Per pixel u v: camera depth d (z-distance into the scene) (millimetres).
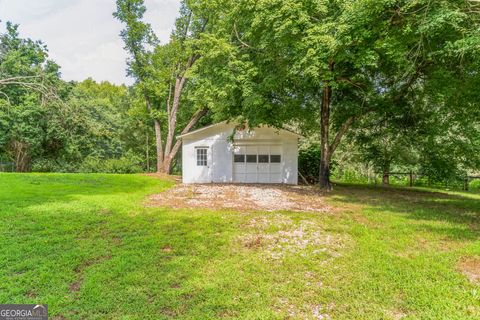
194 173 15953
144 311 2830
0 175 12352
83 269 3732
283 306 2965
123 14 19312
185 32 19719
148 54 20094
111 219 6281
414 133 13586
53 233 5160
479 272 3750
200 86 14844
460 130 12258
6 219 5938
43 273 3549
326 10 9008
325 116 12531
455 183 14172
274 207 8234
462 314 2771
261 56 11781
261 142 15938
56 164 21656
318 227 5902
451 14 5996
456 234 5410
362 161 17359
